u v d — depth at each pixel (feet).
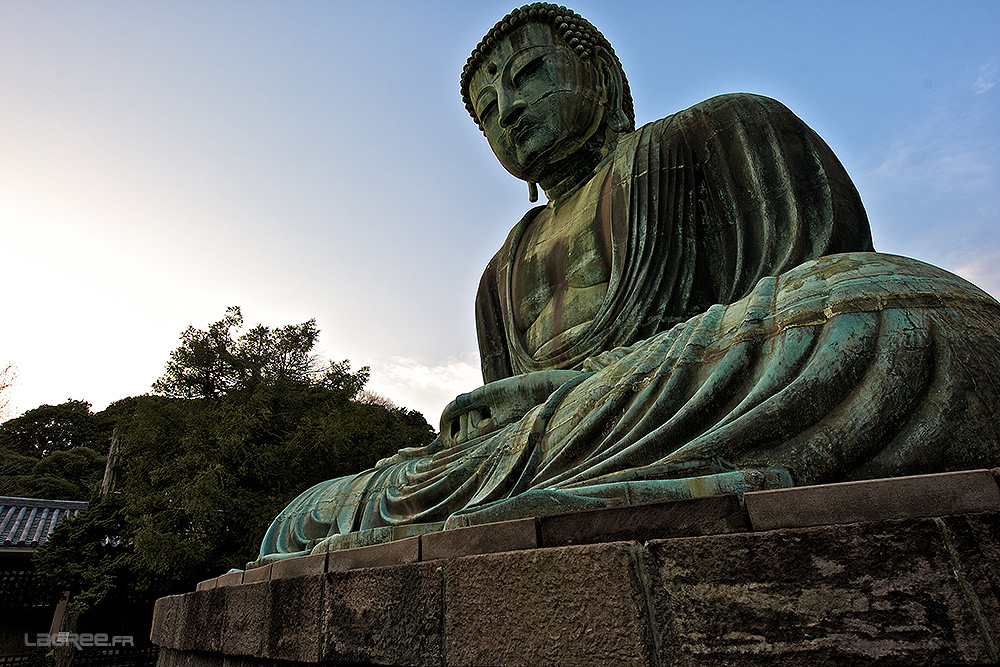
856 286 10.73
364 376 76.84
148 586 51.52
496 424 17.80
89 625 55.62
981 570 5.96
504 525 8.98
